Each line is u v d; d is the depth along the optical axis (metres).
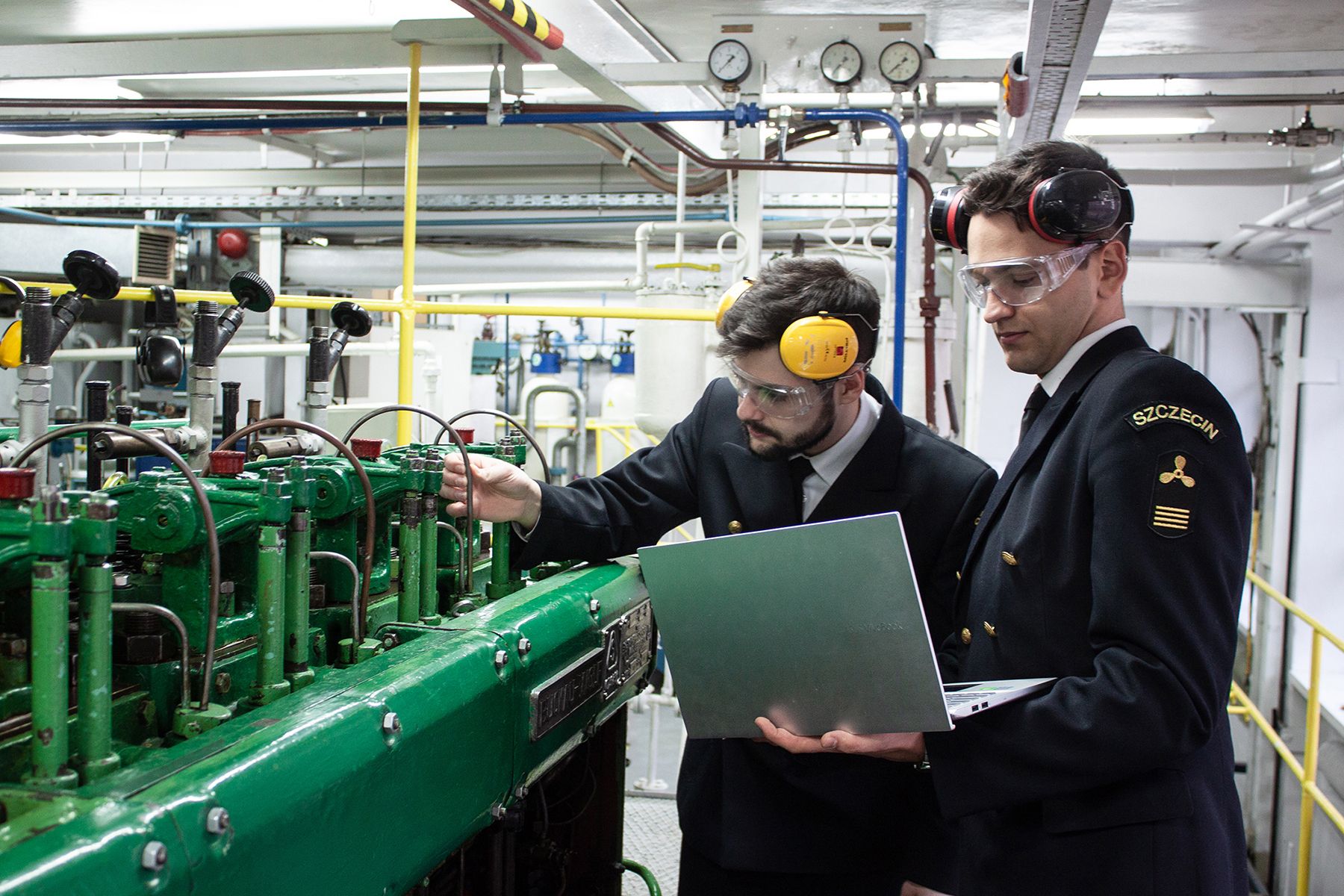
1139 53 3.50
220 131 3.23
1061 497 1.17
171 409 4.66
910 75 3.00
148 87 3.94
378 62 3.00
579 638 1.44
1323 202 4.11
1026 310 1.19
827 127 3.64
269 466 1.32
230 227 4.83
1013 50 3.70
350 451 1.18
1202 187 5.15
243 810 0.78
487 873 1.50
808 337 1.34
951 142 4.18
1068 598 1.16
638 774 4.34
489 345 7.13
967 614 1.36
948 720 1.09
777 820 1.57
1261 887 4.75
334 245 5.47
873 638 1.11
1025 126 3.03
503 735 1.22
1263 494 5.66
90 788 0.75
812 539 1.11
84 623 0.80
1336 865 4.20
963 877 1.27
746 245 3.39
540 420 7.02
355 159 5.19
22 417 1.15
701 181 4.03
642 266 3.44
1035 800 1.13
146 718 0.96
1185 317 6.25
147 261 4.38
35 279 4.30
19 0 2.76
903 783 1.62
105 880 0.66
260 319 5.28
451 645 1.17
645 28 3.37
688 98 3.87
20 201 4.88
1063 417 1.21
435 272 5.23
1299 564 5.10
